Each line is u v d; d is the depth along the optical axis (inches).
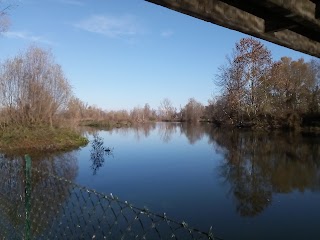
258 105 1678.2
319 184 549.0
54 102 1169.4
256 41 1675.7
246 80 1717.5
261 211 425.7
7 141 942.4
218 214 416.8
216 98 2075.5
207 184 567.5
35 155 847.1
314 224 379.6
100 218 245.9
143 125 2596.0
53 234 179.2
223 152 928.9
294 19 117.3
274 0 101.6
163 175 642.2
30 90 1108.5
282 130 1473.9
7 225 194.1
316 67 1573.6
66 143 1026.7
